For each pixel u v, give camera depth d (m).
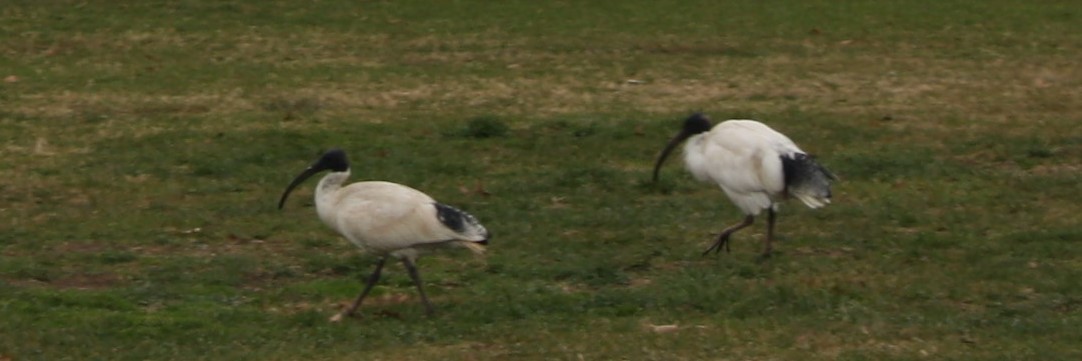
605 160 17.91
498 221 14.95
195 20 27.66
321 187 11.98
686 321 11.52
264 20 27.88
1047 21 29.16
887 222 14.94
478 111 21.03
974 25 28.66
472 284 12.80
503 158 18.03
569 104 21.67
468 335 11.12
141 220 14.92
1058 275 12.81
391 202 11.48
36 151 18.16
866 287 12.47
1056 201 15.86
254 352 10.64
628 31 27.56
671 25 28.14
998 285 12.54
